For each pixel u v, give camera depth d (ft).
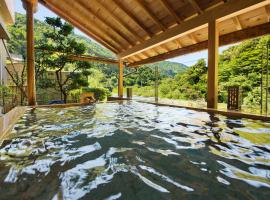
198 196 4.22
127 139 8.91
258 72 28.91
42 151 7.09
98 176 5.18
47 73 35.06
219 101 29.99
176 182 4.86
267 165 5.80
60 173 5.32
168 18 19.12
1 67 26.68
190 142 8.28
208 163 6.05
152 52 28.19
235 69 32.99
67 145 7.91
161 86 45.65
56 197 4.12
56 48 29.81
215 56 14.64
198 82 41.27
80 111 18.04
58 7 23.02
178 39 22.53
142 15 20.59
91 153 7.01
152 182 4.88
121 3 19.67
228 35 18.25
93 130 10.63
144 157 6.64
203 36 20.17
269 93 24.23
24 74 30.42
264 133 9.17
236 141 8.15
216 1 14.48
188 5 16.49
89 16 23.53
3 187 4.50
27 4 19.74
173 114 15.43
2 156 6.50
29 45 19.94
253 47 32.58
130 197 4.18
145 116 15.25
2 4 22.79
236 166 5.76
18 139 8.54
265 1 11.62
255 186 4.60
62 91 32.68
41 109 18.48
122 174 5.32
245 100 25.52
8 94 24.00
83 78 34.94
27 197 4.09
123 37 26.08
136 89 48.60
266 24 15.35
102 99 41.37
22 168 5.59
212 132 9.70
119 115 15.88
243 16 15.71
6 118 12.60
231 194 4.27
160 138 9.02
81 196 4.19
